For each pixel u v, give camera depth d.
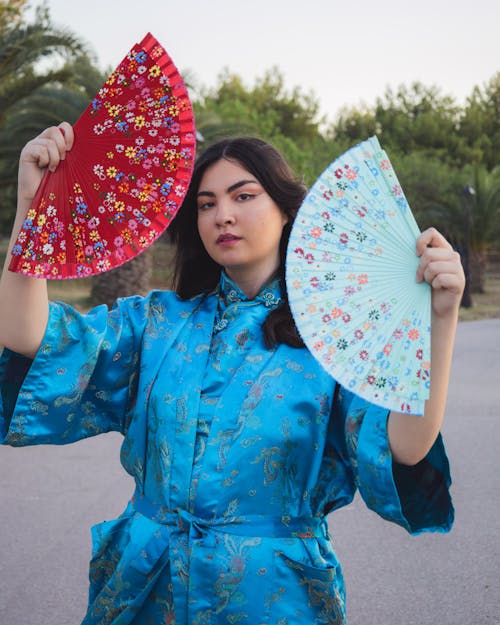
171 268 2.01
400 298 1.50
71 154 1.67
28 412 1.74
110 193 1.69
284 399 1.65
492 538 4.32
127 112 1.64
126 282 16.58
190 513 1.65
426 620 3.45
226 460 1.64
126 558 1.69
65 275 1.69
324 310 1.52
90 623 1.76
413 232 1.51
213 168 1.78
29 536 4.45
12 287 1.68
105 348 1.80
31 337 1.70
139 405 1.77
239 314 1.79
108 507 4.91
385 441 1.55
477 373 10.18
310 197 1.53
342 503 1.71
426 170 30.67
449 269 1.46
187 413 1.68
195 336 1.79
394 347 1.49
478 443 6.34
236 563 1.60
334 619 1.63
